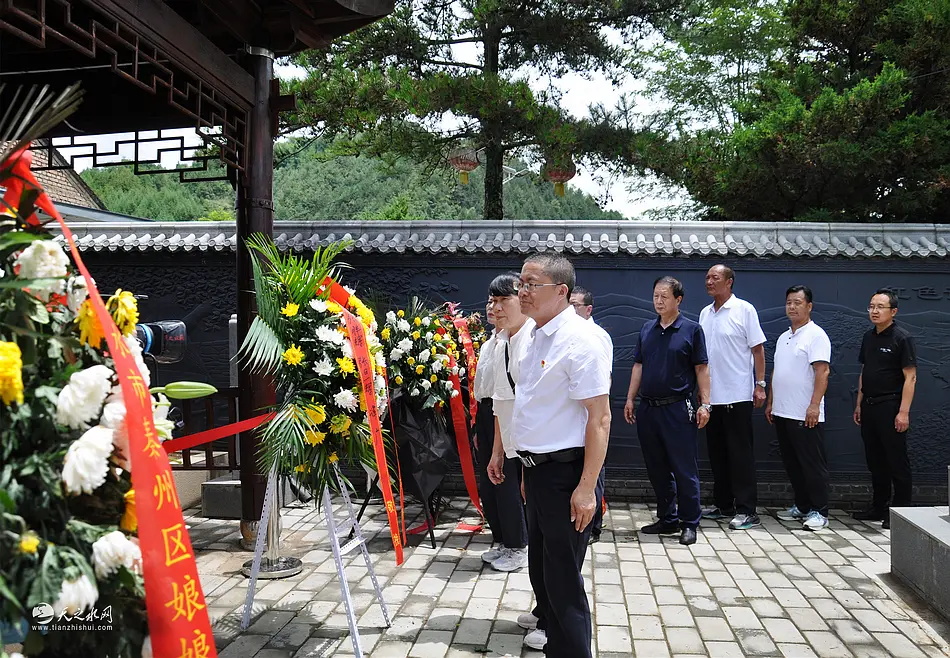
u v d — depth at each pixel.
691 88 17.33
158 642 1.45
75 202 12.62
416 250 6.01
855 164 9.09
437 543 4.70
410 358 4.57
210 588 3.86
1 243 1.45
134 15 3.05
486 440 4.33
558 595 2.61
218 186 24.61
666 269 5.94
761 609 3.64
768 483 5.83
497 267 6.05
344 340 3.21
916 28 9.30
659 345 4.86
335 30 4.54
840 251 5.72
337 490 3.38
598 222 6.20
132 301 1.64
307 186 25.77
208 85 3.72
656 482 4.93
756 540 4.86
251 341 3.12
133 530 1.52
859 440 5.80
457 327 5.03
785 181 9.81
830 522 5.35
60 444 1.44
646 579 4.07
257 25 4.24
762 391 5.26
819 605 3.70
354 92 8.89
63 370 1.50
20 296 1.45
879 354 5.20
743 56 16.28
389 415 4.36
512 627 3.36
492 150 10.77
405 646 3.16
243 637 3.25
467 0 10.34
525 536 4.19
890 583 4.03
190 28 3.49
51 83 4.06
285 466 3.27
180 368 6.20
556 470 2.62
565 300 2.66
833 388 5.82
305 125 9.48
